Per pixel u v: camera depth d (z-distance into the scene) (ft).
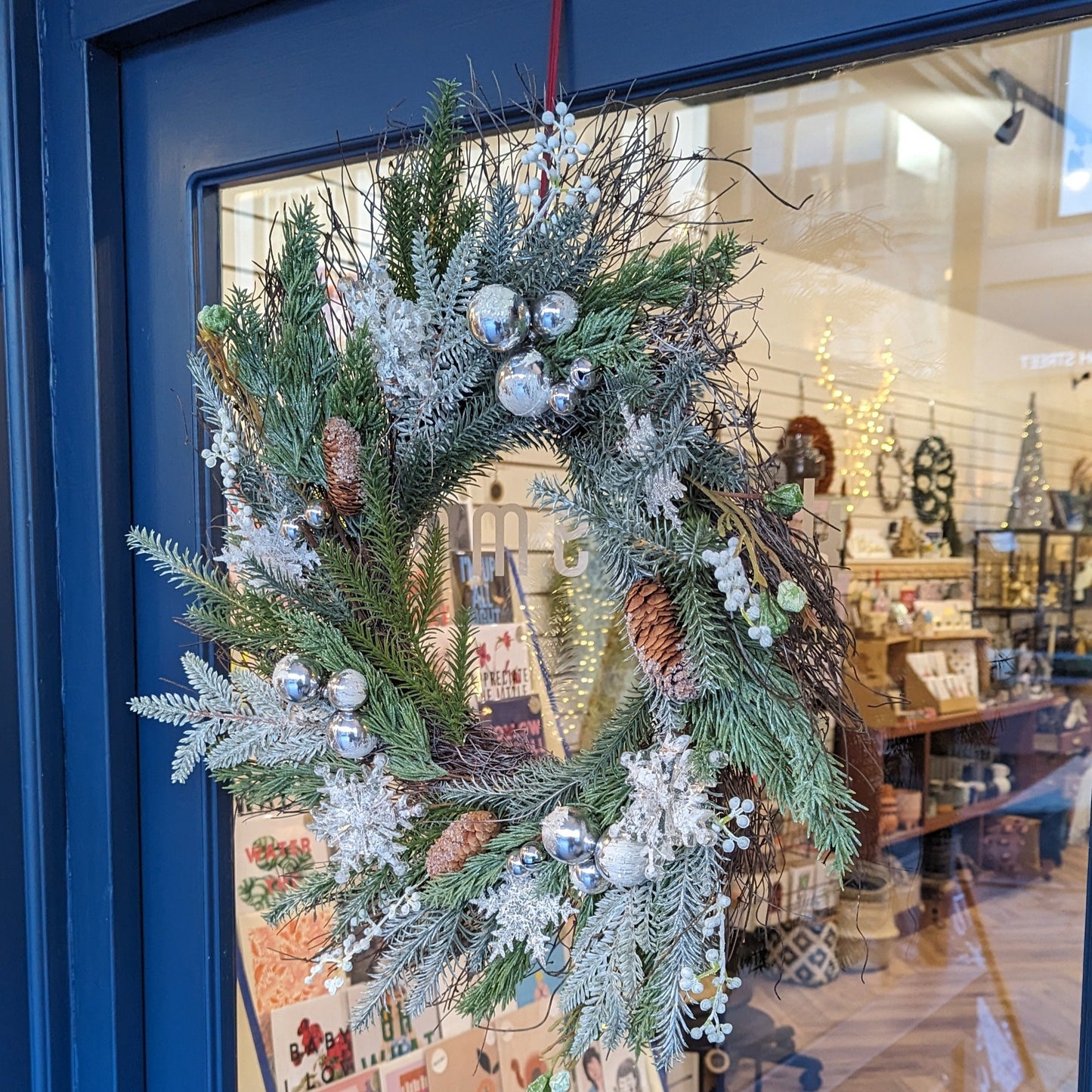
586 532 2.81
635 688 2.23
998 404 4.53
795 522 2.46
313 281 2.22
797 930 3.38
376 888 2.33
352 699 2.17
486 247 1.94
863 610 3.83
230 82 2.79
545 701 3.05
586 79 2.23
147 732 3.14
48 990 3.17
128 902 3.16
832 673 2.01
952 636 3.87
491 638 3.10
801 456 3.58
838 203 3.25
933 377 4.23
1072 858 3.19
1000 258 4.27
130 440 3.12
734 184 2.72
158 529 3.09
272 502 2.38
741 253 1.93
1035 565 4.12
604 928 1.94
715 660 1.77
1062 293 4.36
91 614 3.09
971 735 3.57
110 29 2.85
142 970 3.21
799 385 3.52
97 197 2.98
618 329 1.88
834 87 2.59
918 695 3.65
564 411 1.92
